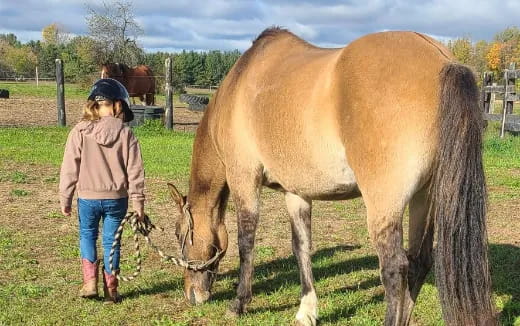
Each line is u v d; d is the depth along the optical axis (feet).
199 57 216.33
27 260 17.49
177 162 35.63
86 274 14.40
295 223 13.66
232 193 13.65
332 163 10.44
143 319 13.52
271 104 11.66
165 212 24.20
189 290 14.56
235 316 13.62
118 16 128.26
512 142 44.98
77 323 13.16
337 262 18.01
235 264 18.02
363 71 9.82
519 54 172.65
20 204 24.93
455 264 8.91
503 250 18.72
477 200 8.89
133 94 66.59
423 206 10.59
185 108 84.48
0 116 62.75
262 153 12.32
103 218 14.44
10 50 238.07
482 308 8.89
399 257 9.48
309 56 11.75
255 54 13.12
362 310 13.88
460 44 178.09
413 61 9.61
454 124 8.93
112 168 14.01
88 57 129.08
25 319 13.28
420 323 13.08
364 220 23.32
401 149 9.33
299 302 14.70
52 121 58.85
